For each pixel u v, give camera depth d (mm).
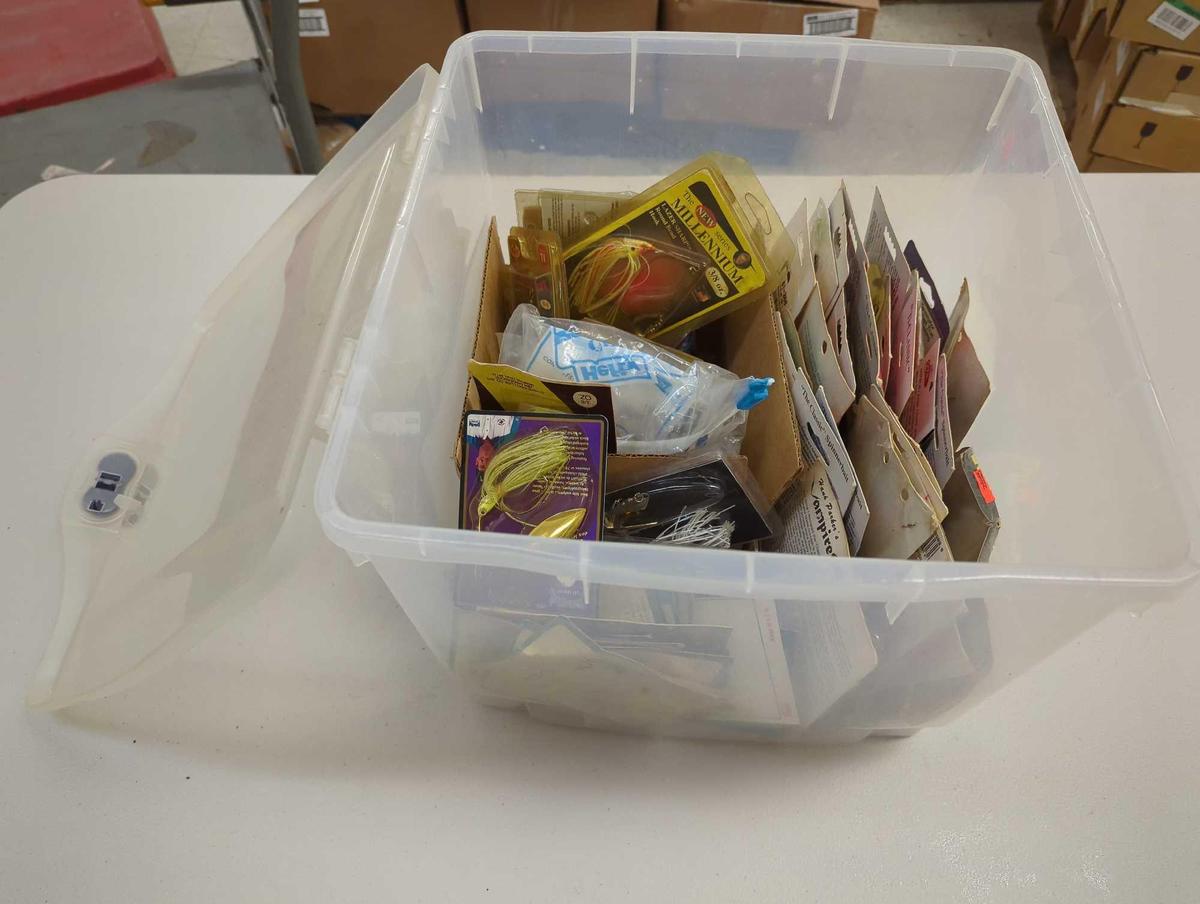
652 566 362
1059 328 537
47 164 1163
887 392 556
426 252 531
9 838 468
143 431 608
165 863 459
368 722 509
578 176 714
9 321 708
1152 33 1273
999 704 506
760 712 469
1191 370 651
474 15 1330
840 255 538
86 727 506
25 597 560
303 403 496
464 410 537
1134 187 775
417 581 408
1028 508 555
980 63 604
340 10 1332
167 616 484
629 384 583
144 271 743
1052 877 449
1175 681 512
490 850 461
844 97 641
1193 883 447
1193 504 390
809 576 359
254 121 1201
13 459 626
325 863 458
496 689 487
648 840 464
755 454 580
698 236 612
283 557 496
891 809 473
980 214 663
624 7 1272
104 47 1224
